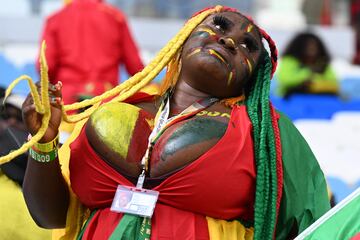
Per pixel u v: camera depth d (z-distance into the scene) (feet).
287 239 16.87
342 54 48.19
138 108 16.93
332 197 22.36
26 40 44.80
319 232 15.55
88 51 32.22
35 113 15.84
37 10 46.80
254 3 49.21
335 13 50.88
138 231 16.01
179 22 47.34
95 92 31.94
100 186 16.40
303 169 16.94
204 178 15.98
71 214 17.15
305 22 49.98
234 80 16.78
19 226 20.12
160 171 16.16
